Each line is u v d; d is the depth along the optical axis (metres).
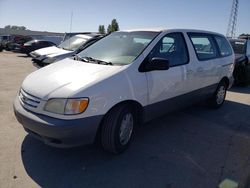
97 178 3.13
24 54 21.50
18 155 3.53
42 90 3.24
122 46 4.26
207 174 3.32
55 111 3.08
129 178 3.16
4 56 18.73
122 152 3.73
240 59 8.83
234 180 3.21
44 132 3.10
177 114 5.66
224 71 5.97
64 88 3.16
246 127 5.05
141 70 3.78
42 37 22.17
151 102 3.97
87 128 3.15
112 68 3.62
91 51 4.52
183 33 4.80
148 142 4.16
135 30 4.65
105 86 3.28
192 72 4.77
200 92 5.21
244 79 9.05
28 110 3.29
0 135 4.09
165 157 3.70
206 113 5.84
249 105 6.69
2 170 3.18
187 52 4.76
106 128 3.44
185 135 4.52
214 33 5.91
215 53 5.73
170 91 4.30
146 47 4.00
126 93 3.50
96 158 3.57
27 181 3.00
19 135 4.12
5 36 25.61
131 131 3.81
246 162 3.66
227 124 5.17
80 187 2.96
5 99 6.11
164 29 4.55
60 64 4.12
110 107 3.34
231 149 4.05
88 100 3.12
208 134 4.61
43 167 3.30
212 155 3.83
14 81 8.45
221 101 6.27
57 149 3.74
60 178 3.10
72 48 9.14
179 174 3.29
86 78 3.35
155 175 3.25
